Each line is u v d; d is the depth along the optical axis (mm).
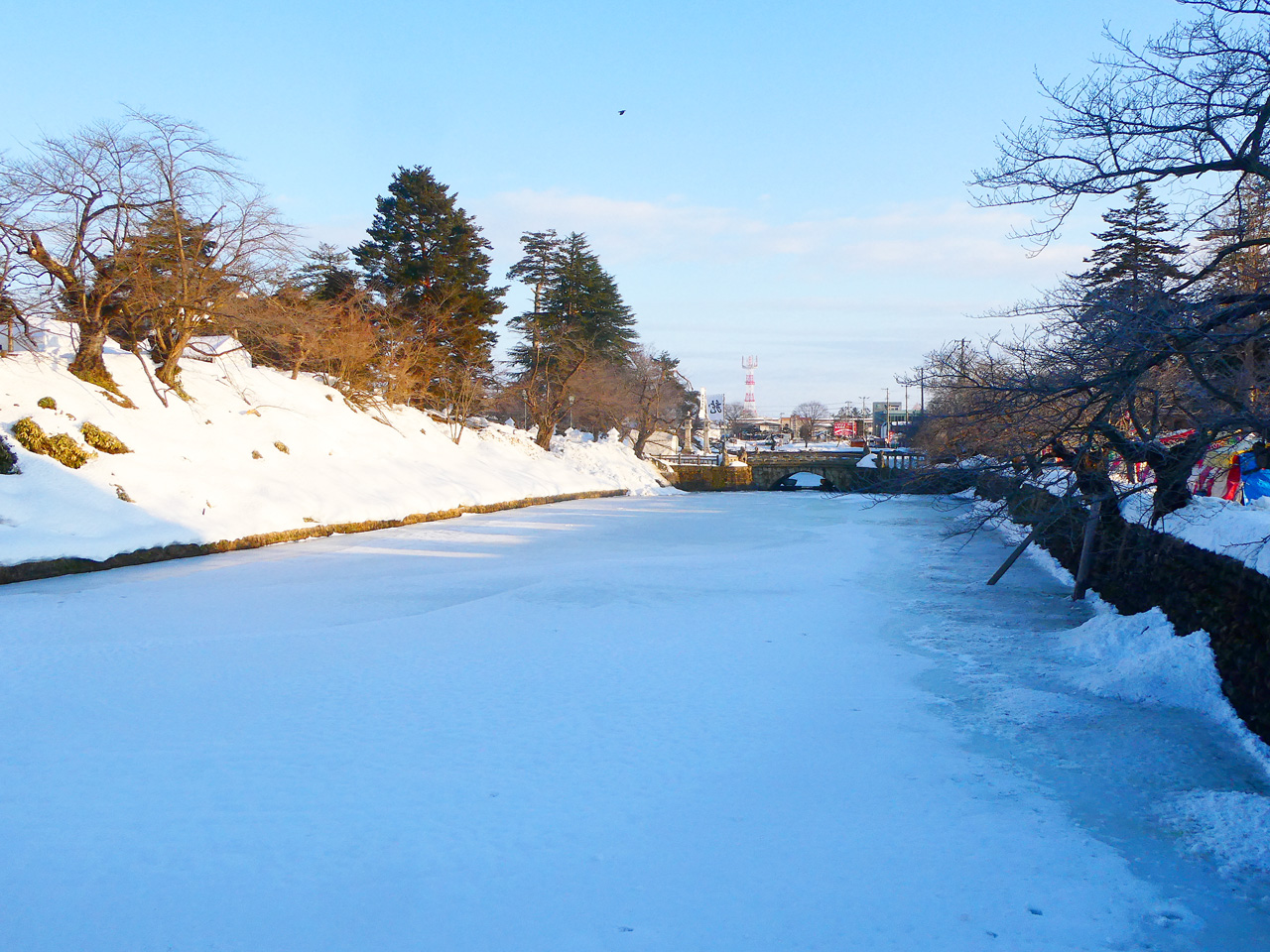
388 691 11656
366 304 53750
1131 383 8133
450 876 6629
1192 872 6668
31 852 6961
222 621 16438
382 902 6238
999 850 7043
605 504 51656
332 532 32500
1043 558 25219
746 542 30578
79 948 5645
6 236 27406
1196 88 7645
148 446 29094
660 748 9508
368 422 44719
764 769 8891
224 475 31016
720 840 7254
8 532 22141
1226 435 9266
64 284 29250
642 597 18922
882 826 7512
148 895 6305
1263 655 9422
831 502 53250
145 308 31625
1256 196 8156
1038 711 10688
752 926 5930
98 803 7926
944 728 10188
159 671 12625
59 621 16406
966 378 11766
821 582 21156
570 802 8016
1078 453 10875
